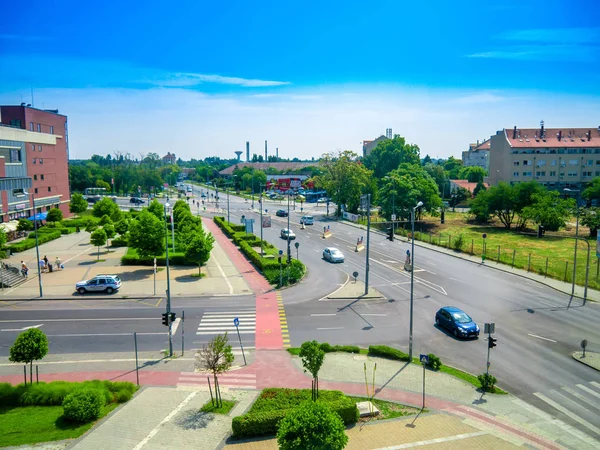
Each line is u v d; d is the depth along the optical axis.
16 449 18.47
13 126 82.38
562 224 73.50
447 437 19.84
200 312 37.22
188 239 51.31
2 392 23.17
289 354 29.06
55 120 97.56
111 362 28.05
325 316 36.25
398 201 84.88
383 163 135.12
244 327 33.91
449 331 32.81
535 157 115.69
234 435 19.56
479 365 27.45
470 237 74.81
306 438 14.87
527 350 29.59
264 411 20.64
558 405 22.80
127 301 40.16
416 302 39.72
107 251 62.19
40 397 22.81
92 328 33.75
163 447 18.75
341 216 100.94
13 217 72.25
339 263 55.16
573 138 118.25
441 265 54.16
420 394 23.92
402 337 31.92
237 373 26.45
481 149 191.62
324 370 26.80
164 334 32.56
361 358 28.44
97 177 169.25
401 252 62.31
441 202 87.88
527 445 19.28
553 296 41.66
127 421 20.91
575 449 19.03
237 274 49.50
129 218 69.94
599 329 33.28
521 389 24.47
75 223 84.00
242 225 78.81
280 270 44.53
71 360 28.34
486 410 22.30
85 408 20.75
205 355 22.86
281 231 73.44
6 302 39.97
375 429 20.53
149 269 51.56
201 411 21.88
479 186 125.56
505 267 52.62
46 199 85.88
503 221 88.00
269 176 180.12
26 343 23.36
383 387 24.67
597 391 24.23
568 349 29.73
